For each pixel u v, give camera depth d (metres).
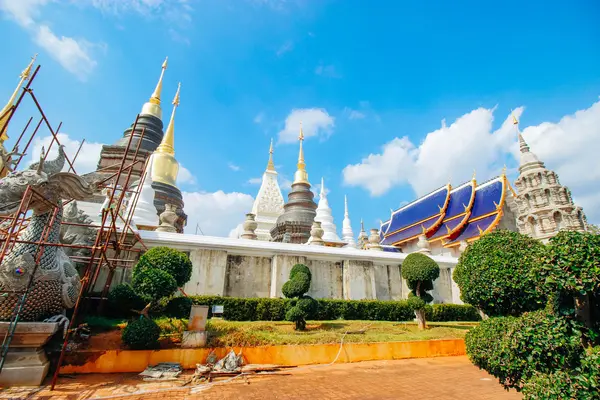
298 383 7.29
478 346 4.48
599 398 3.01
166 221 16.25
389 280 17.22
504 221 29.61
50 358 7.16
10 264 6.50
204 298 12.16
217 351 8.45
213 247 14.43
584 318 3.69
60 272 7.39
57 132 8.26
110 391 6.29
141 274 8.81
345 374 8.19
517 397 6.55
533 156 30.30
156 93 29.64
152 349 8.02
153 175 24.33
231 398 6.20
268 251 15.14
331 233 26.14
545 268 3.81
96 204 17.39
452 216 32.72
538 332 3.83
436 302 17.83
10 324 6.03
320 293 15.45
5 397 5.66
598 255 3.49
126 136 26.83
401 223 40.03
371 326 12.30
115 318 10.44
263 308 12.64
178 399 6.06
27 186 6.63
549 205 27.62
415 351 10.58
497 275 5.20
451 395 6.65
